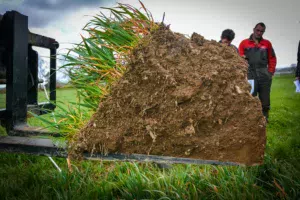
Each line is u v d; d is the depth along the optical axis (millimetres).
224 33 4750
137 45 1957
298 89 5598
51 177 2695
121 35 2201
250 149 1758
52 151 1965
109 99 1893
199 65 1862
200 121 1802
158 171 2824
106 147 1854
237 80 1831
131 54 1922
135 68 1881
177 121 1812
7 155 3303
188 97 1796
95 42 2404
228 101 1797
